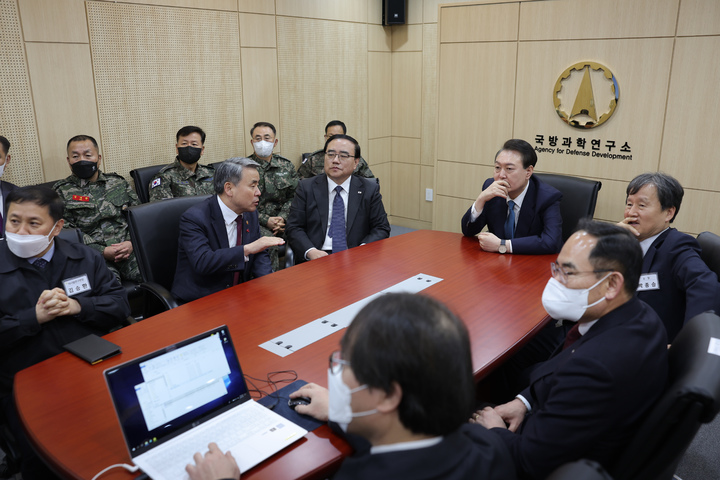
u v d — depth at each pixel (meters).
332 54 5.91
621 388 1.37
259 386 1.68
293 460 1.35
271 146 4.78
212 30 4.77
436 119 4.98
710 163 3.73
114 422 1.51
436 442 0.92
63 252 2.25
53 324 2.14
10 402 2.02
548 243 2.98
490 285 2.53
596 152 4.18
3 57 3.62
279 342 1.97
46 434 1.46
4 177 3.74
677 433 1.28
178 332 2.06
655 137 3.91
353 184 3.63
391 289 2.48
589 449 1.41
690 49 3.65
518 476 1.48
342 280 2.62
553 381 1.51
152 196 4.24
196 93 4.76
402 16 6.28
